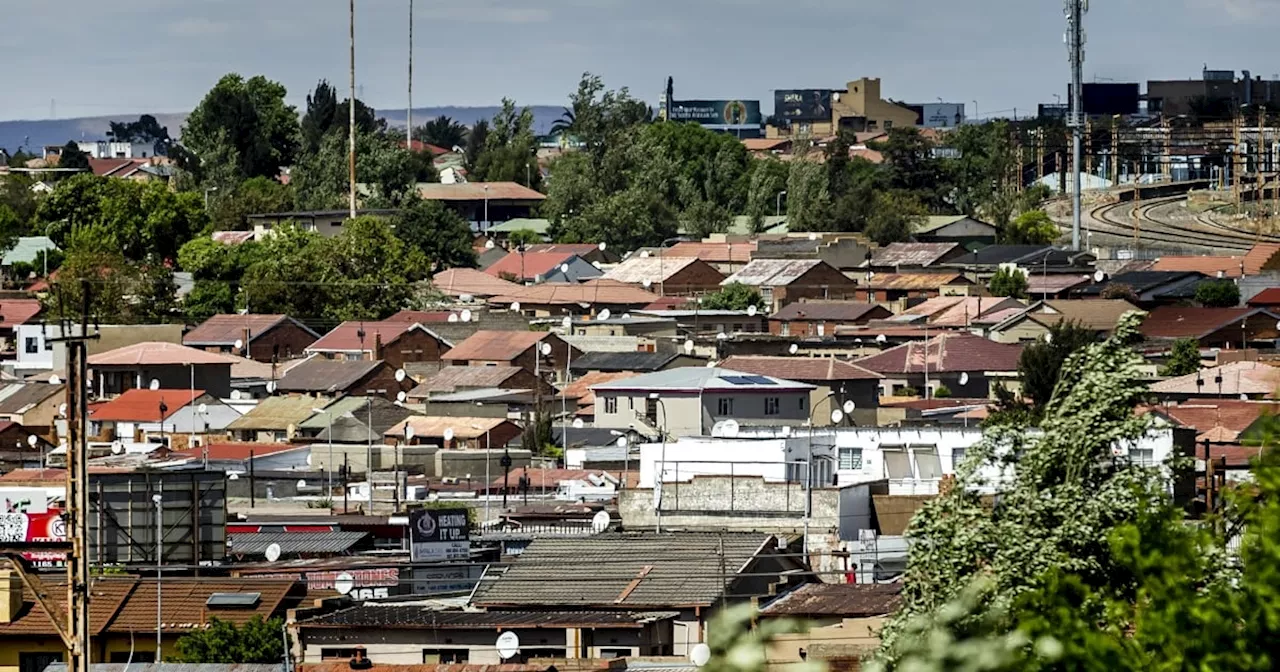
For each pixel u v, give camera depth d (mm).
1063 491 37719
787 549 70500
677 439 103250
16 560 47281
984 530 37688
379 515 92062
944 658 31516
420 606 67688
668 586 65688
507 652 57125
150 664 60969
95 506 78312
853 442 90875
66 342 47656
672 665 58781
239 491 112562
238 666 60781
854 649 49312
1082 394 39094
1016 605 32906
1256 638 29219
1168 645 29656
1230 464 91250
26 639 66375
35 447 146875
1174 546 30953
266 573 71625
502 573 68250
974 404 147125
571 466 124438
